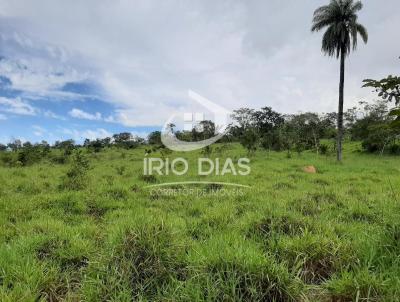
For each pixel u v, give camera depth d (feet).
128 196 30.01
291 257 12.49
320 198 25.71
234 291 9.43
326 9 90.17
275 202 24.49
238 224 18.08
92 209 25.46
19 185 34.42
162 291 10.43
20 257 12.57
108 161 89.51
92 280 10.63
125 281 10.42
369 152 113.50
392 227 11.96
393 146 108.37
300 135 142.61
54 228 17.97
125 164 73.05
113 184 34.40
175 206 26.18
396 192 26.78
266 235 15.53
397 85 8.25
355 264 11.07
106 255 11.73
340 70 90.74
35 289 10.46
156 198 30.30
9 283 11.10
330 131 173.06
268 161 75.51
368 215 19.95
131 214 22.61
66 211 24.63
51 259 13.47
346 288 9.83
